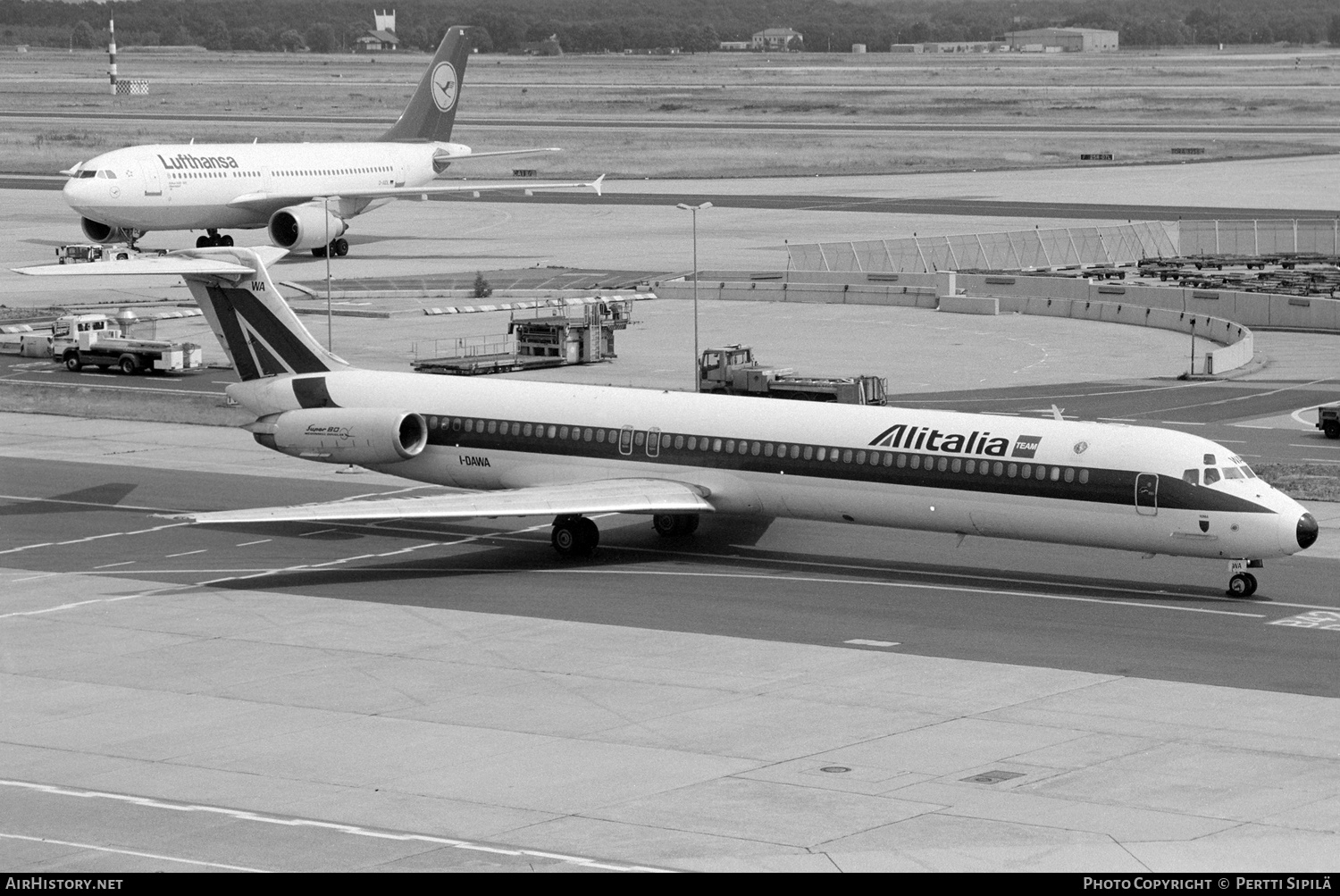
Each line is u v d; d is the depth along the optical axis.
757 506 151.00
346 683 116.12
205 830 87.88
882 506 144.62
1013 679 115.12
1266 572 146.00
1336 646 122.81
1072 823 87.25
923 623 130.62
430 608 137.00
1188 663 118.62
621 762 98.50
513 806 91.19
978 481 140.12
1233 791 91.94
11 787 95.31
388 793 93.50
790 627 129.88
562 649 124.38
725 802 91.06
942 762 97.69
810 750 100.19
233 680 117.31
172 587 145.25
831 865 81.56
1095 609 134.25
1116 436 137.25
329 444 166.00
